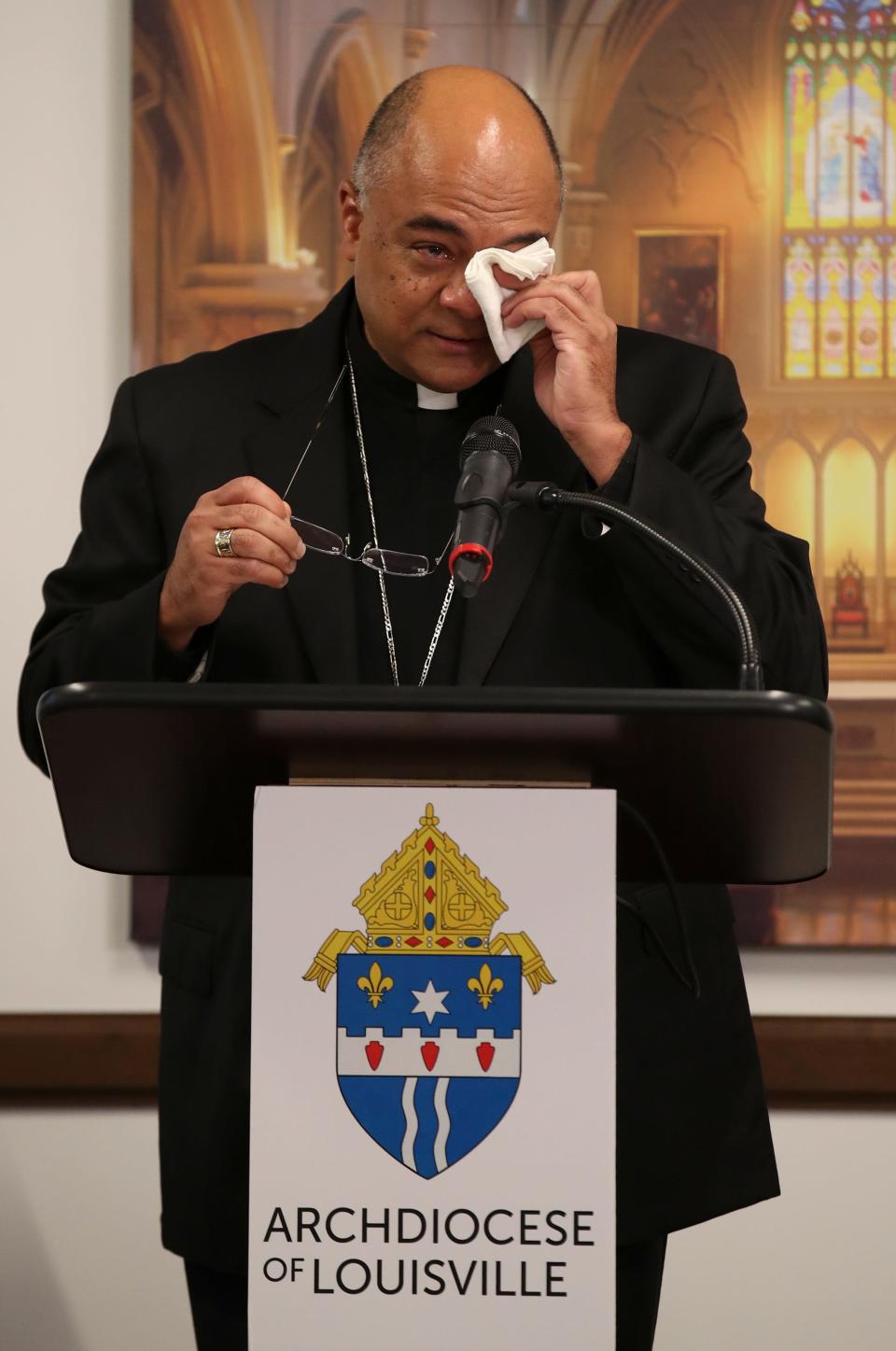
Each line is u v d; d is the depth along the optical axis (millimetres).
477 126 4746
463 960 3184
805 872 3777
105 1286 8312
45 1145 8375
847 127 8500
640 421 5199
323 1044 3172
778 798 3352
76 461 8625
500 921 3184
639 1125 4410
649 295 8484
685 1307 8195
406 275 4793
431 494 5410
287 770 3359
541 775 3391
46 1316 8297
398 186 4785
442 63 8547
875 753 8305
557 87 8516
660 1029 4496
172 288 8523
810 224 8484
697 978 4559
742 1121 4559
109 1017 8438
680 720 2980
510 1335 3137
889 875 8234
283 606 4949
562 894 3184
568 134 8508
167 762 3297
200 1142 4539
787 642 4465
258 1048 3178
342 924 3184
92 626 4484
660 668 4910
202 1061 4625
